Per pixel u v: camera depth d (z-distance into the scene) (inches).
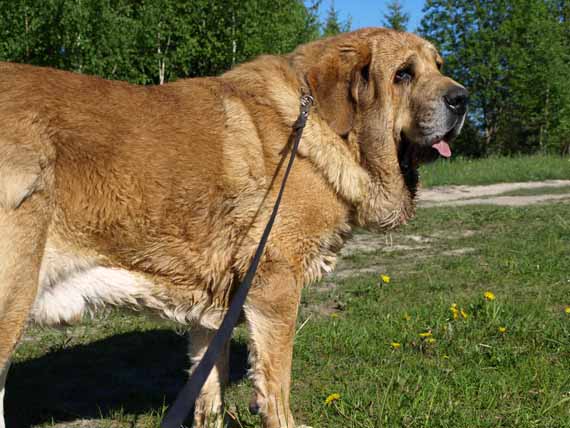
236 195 63.4
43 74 61.4
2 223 56.9
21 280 57.7
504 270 132.5
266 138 64.5
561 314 101.5
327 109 66.6
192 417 75.5
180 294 64.3
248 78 66.7
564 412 69.9
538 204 253.0
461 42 659.4
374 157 68.7
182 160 62.4
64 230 59.9
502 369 81.4
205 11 456.1
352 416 69.0
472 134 692.7
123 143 61.1
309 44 70.7
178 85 65.9
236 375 85.7
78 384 83.5
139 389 82.4
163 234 62.4
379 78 68.2
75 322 61.8
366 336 92.5
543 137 663.8
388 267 143.9
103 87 62.9
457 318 98.0
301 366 84.6
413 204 72.9
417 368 82.4
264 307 63.9
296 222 64.6
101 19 337.4
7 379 84.2
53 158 58.9
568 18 732.0
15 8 319.3
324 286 126.2
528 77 630.5
